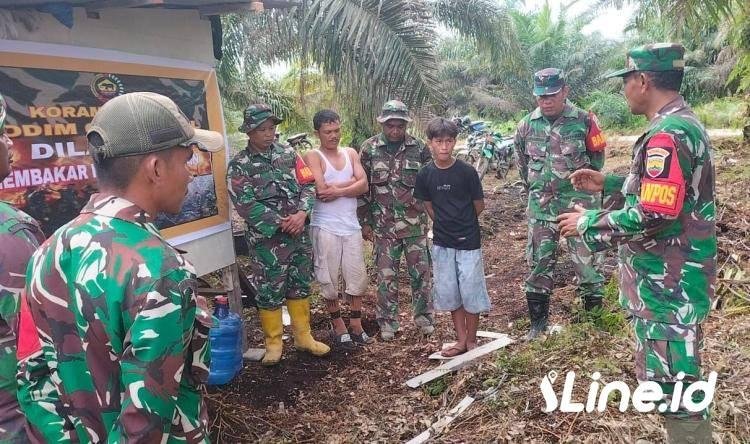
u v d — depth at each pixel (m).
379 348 4.11
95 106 2.89
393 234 4.14
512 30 7.43
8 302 1.52
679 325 2.14
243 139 9.04
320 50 6.02
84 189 2.84
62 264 1.29
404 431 3.05
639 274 2.22
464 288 3.64
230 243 3.87
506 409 3.00
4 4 2.44
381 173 4.10
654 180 2.02
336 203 4.00
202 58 3.61
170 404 1.25
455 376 3.49
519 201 8.62
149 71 3.20
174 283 1.26
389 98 5.95
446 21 7.15
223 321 3.46
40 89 2.64
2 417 1.57
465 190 3.59
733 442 2.51
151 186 1.35
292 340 4.26
